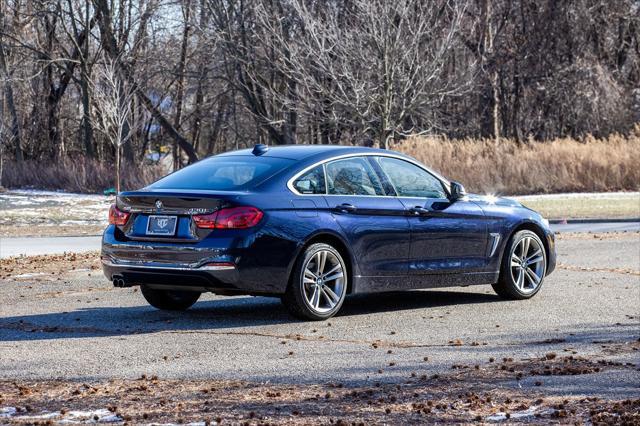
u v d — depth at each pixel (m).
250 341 9.28
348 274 10.76
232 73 57.00
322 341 9.30
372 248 10.79
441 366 8.05
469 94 54.50
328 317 10.58
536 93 56.06
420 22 37.69
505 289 12.15
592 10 55.81
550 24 55.59
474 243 11.71
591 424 6.01
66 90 67.06
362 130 38.56
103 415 6.32
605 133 52.00
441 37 43.97
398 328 10.09
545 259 12.53
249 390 7.08
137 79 56.38
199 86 58.84
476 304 11.88
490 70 55.38
